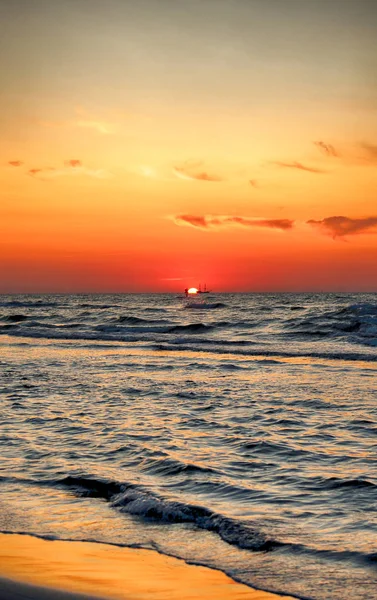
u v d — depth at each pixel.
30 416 13.79
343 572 5.79
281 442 11.18
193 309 82.31
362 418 13.32
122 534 6.87
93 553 6.33
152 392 17.36
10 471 9.41
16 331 44.38
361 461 9.76
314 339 35.69
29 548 6.46
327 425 12.68
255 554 6.28
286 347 31.56
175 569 5.92
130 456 10.20
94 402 15.67
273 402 15.62
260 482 8.68
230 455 10.25
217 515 7.24
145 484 8.52
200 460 9.88
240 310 76.19
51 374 21.47
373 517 7.17
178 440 11.36
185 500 7.82
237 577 5.74
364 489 8.21
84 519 7.37
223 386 18.58
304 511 7.43
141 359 27.00
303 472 9.16
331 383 19.12
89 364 24.84
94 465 9.63
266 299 137.00
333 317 47.34
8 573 5.77
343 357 27.16
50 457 10.20
